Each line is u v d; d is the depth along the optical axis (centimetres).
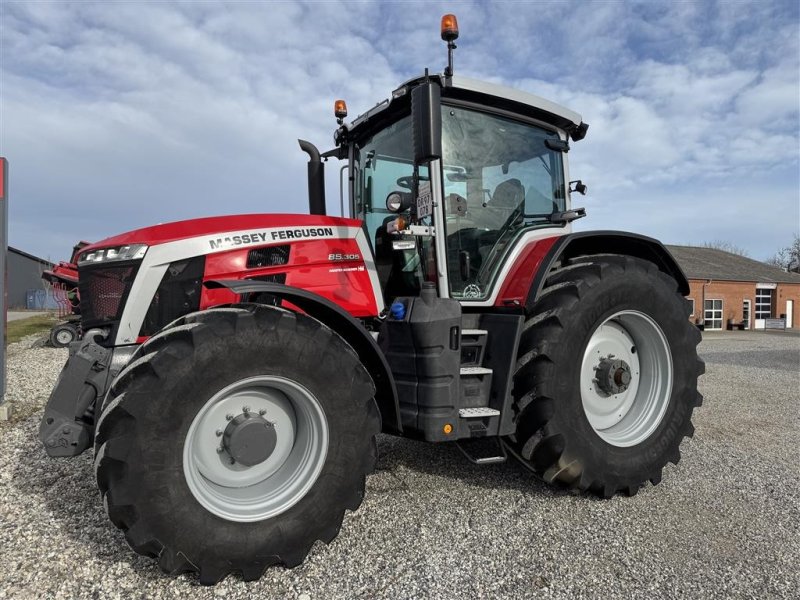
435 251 305
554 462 296
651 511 296
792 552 252
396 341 290
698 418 530
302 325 239
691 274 2766
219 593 215
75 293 1130
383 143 365
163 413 208
